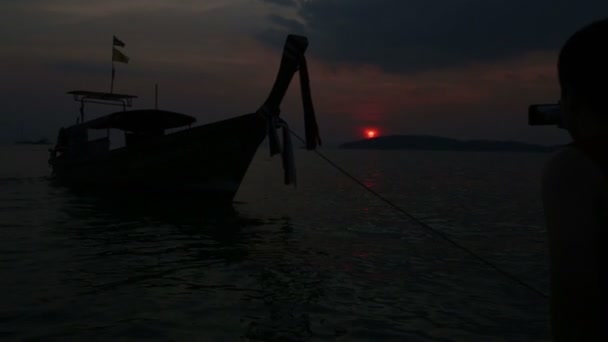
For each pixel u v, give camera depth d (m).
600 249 1.31
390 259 8.82
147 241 10.34
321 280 7.34
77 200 17.70
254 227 12.43
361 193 22.81
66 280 7.14
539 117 2.19
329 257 8.95
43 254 8.91
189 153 17.78
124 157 19.38
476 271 7.99
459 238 11.21
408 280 7.39
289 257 8.91
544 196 1.39
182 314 5.71
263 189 24.42
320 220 13.80
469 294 6.67
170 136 18.05
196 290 6.73
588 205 1.30
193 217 14.09
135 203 17.06
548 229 1.36
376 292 6.72
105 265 8.12
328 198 20.17
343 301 6.30
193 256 8.91
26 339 4.86
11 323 5.31
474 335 5.14
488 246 10.27
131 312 5.75
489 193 23.84
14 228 11.71
